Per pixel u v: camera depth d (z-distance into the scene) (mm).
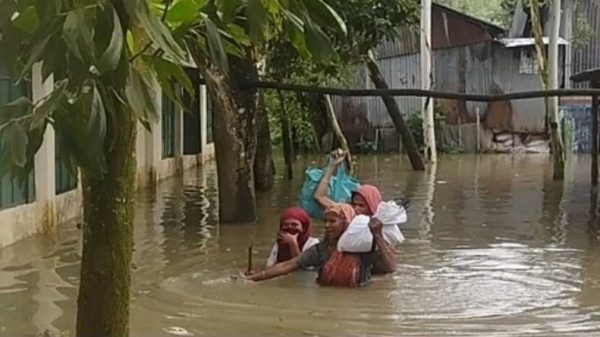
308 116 22188
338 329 5402
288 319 5633
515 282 6906
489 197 13477
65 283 6652
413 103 25203
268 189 14320
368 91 10234
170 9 1831
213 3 1837
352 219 6820
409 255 8102
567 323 5641
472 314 5832
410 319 5664
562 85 24484
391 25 12547
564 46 24594
